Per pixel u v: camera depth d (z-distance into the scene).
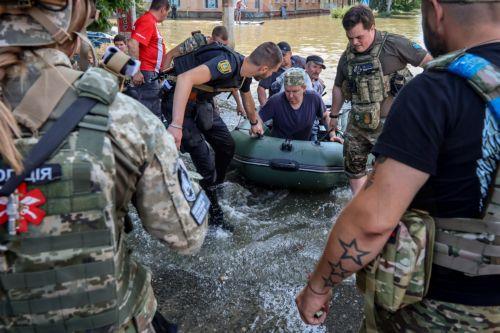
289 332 2.49
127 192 1.06
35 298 0.98
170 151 1.11
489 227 1.07
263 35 22.55
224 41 5.67
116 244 1.06
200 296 2.77
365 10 3.21
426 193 1.13
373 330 1.29
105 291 1.01
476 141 1.04
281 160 4.14
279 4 39.38
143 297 1.18
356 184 3.75
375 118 3.36
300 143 4.28
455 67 1.06
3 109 0.90
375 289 1.20
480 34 1.10
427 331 1.21
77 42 1.09
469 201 1.09
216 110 3.51
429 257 1.16
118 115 1.01
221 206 3.96
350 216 1.15
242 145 4.39
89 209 0.96
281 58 3.15
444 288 1.17
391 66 3.31
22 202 0.92
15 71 0.96
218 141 3.52
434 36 1.20
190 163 4.88
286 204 4.11
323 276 1.26
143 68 5.93
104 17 5.43
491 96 1.02
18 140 0.93
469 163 1.06
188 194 1.17
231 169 4.80
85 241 0.97
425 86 1.08
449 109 1.05
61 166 0.93
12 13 0.95
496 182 1.04
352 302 2.73
